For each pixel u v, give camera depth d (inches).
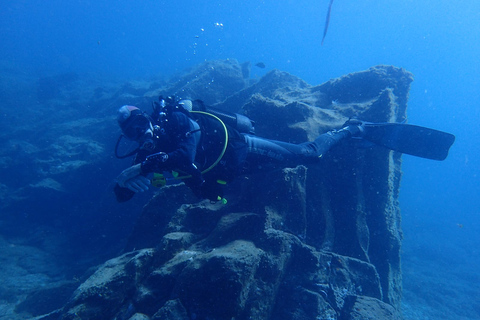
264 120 222.4
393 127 179.0
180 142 95.0
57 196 446.0
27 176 489.7
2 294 291.0
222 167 112.1
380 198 204.8
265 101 223.9
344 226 193.5
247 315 124.8
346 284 161.8
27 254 370.3
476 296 532.4
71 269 341.1
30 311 242.5
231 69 566.3
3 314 250.2
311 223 184.2
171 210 190.9
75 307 126.6
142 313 128.6
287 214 167.6
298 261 155.9
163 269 139.0
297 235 165.9
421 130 176.9
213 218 172.7
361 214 192.4
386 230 204.4
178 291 125.5
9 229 414.9
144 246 183.8
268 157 132.0
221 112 126.3
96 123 583.5
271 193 167.8
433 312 456.1
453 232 1111.0
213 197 110.0
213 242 153.1
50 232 412.5
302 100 265.3
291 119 212.1
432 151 178.7
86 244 386.6
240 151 117.8
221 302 118.7
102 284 133.0
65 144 521.0
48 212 444.5
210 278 121.9
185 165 90.0
